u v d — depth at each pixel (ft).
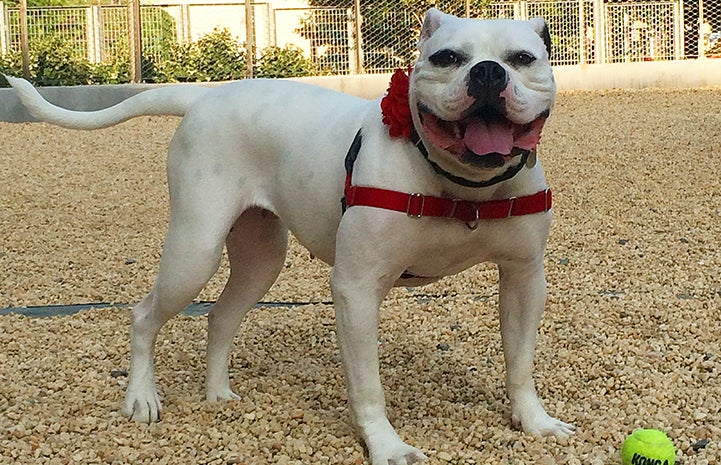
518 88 4.92
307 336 8.05
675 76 24.98
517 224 5.46
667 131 18.20
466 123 4.99
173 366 7.31
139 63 23.13
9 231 12.50
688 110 20.74
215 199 5.97
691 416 6.13
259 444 5.76
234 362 7.38
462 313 8.50
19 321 8.58
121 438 5.91
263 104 6.01
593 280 9.57
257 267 6.50
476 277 9.64
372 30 24.03
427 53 5.17
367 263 5.36
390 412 6.26
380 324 8.22
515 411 5.94
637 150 16.53
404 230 5.30
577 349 7.48
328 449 5.67
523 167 5.40
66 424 6.12
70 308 9.18
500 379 6.86
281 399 6.55
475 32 5.06
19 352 7.70
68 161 17.08
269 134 5.95
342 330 5.47
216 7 24.43
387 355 7.44
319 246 5.89
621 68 24.91
